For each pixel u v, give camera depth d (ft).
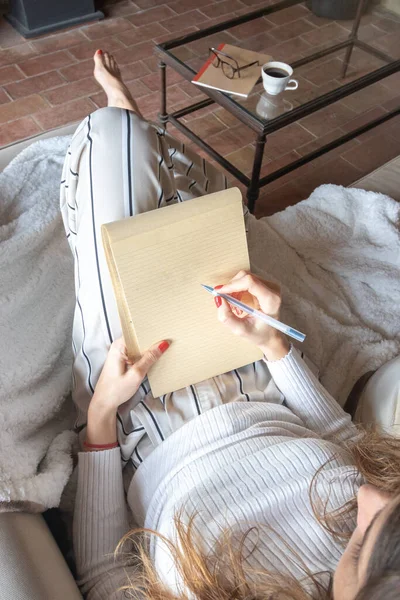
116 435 2.59
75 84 7.06
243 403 2.58
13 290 2.90
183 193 3.43
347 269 3.84
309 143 6.27
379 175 4.54
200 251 2.19
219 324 2.41
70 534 2.71
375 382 3.12
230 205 2.17
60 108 6.76
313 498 2.11
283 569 1.94
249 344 2.54
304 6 6.08
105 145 2.61
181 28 8.11
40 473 2.44
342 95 5.18
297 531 2.04
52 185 3.45
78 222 2.68
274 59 5.47
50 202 3.30
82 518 2.47
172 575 1.98
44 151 3.70
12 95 6.86
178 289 2.23
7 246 2.93
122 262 2.09
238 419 2.46
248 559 1.94
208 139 6.44
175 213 2.12
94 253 2.57
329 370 3.40
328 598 1.58
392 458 2.07
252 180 5.14
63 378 2.91
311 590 1.82
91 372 2.65
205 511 2.11
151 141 2.68
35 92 6.91
